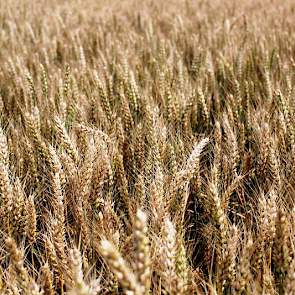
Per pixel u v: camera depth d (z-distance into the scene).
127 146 1.64
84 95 1.93
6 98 2.12
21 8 5.43
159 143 1.53
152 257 1.20
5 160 1.44
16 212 1.34
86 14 5.07
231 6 5.34
